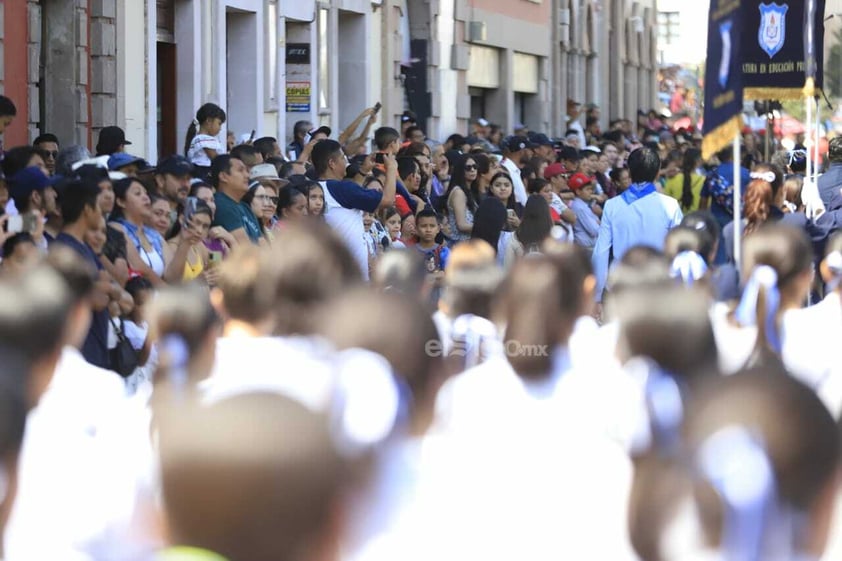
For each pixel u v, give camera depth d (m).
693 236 19.27
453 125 71.75
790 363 14.60
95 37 40.00
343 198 29.23
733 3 23.67
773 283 14.76
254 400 5.55
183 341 12.12
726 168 36.78
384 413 9.48
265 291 12.90
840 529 7.90
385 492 9.23
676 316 10.88
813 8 30.25
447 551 9.55
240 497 5.39
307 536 5.45
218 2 46.31
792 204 29.91
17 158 24.86
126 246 22.92
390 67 62.44
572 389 10.57
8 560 10.23
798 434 6.77
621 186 50.34
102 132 32.16
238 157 28.45
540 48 85.19
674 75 121.50
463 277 14.38
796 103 74.56
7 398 9.11
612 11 101.75
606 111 99.56
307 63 53.53
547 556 9.84
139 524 10.66
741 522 6.78
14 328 10.71
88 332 20.30
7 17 36.25
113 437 11.33
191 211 23.81
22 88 37.06
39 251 19.59
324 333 12.05
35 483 10.66
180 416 5.57
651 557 6.98
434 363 10.08
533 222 28.00
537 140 53.25
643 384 10.52
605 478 10.04
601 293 27.41
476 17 74.69
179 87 45.03
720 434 6.85
